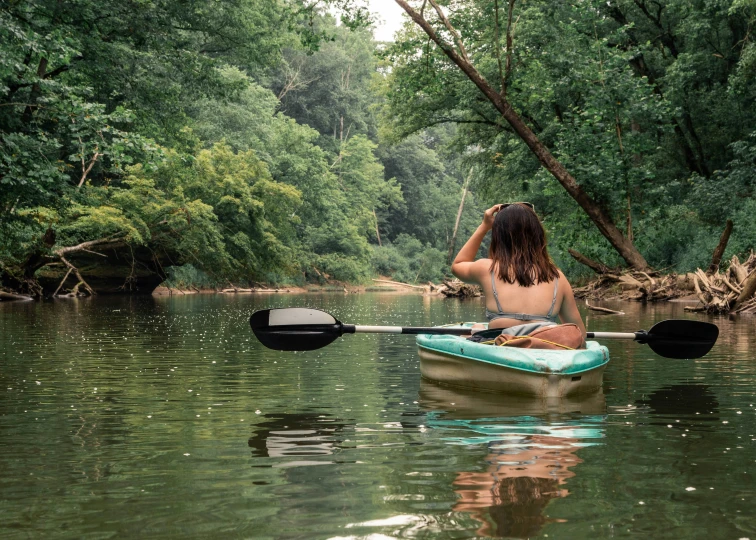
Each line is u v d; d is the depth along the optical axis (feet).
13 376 18.93
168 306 63.52
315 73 225.15
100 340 29.71
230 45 100.17
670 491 8.25
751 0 71.36
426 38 68.69
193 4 83.46
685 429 11.98
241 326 38.27
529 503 7.79
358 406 14.43
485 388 16.35
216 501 7.96
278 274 148.56
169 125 85.05
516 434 11.59
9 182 47.21
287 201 127.65
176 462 9.78
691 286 64.75
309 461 9.78
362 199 210.18
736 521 7.22
